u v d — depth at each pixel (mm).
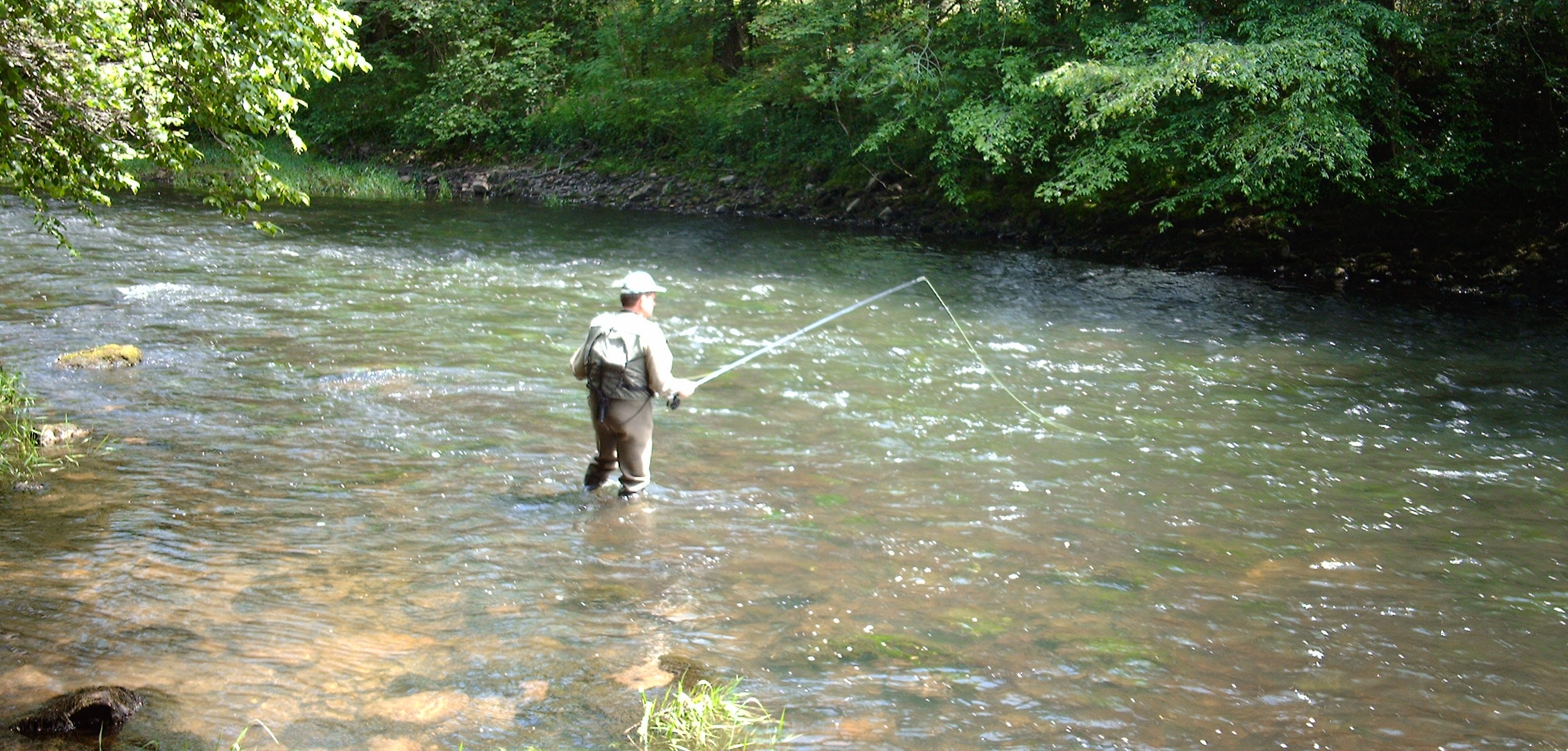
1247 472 7035
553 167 27203
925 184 22094
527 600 4801
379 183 25609
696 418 7859
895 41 20344
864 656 4391
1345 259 16141
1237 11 15797
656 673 4188
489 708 3881
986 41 19281
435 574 5043
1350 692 4230
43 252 14219
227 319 10641
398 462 6629
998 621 4758
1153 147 16422
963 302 13414
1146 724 3945
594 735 3725
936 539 5699
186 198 21250
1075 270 16266
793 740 3744
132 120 6020
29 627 4305
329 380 8492
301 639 4336
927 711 3975
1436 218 16375
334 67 6266
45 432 6723
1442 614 4965
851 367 9680
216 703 3818
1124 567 5414
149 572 4902
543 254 16500
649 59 29016
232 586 4805
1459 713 4094
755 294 13570
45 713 3602
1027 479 6738
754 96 25391
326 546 5316
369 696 3922
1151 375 9758
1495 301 14258
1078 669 4340
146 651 4176
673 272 15148
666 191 24859
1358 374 10000
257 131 6254
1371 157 16594
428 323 10836
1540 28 15883
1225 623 4809
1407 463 7312
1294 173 15383
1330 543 5828
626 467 6113
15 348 9070
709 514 5949
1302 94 13938
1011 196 20562
